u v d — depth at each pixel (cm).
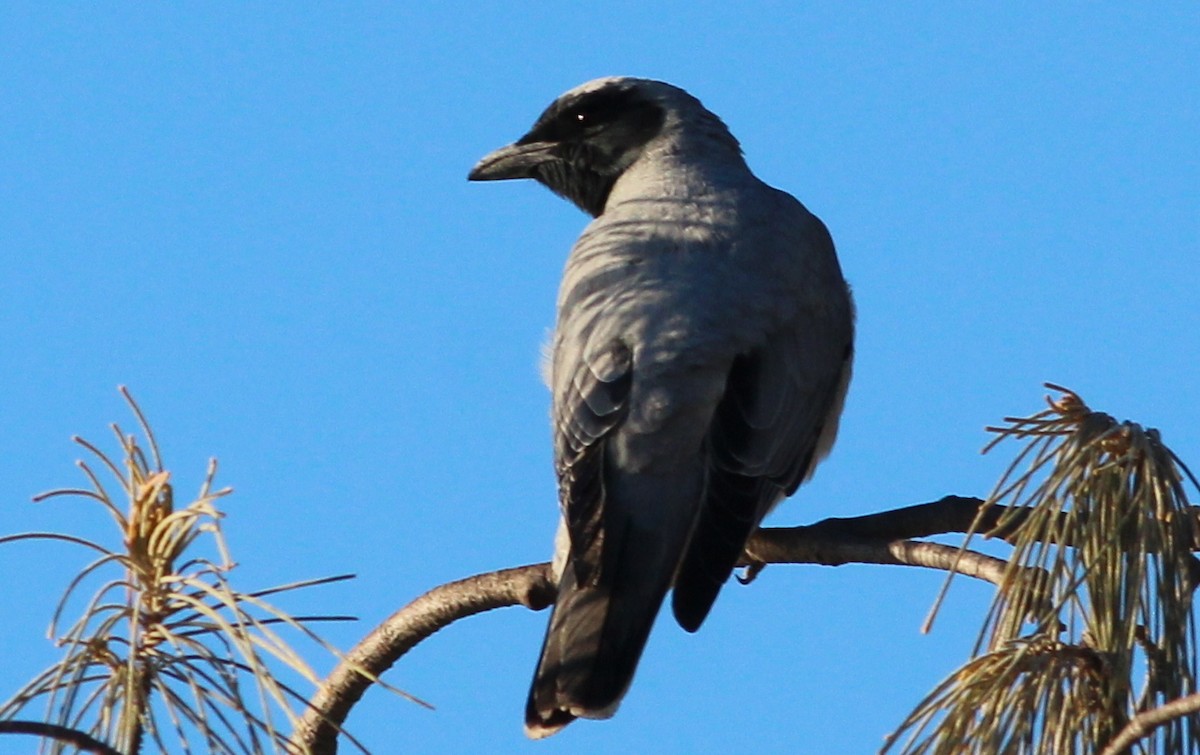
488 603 863
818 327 1038
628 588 871
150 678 557
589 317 970
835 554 845
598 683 830
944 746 573
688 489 904
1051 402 662
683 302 963
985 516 809
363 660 848
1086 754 577
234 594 543
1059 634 601
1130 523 621
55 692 549
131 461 582
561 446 938
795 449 990
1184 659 609
